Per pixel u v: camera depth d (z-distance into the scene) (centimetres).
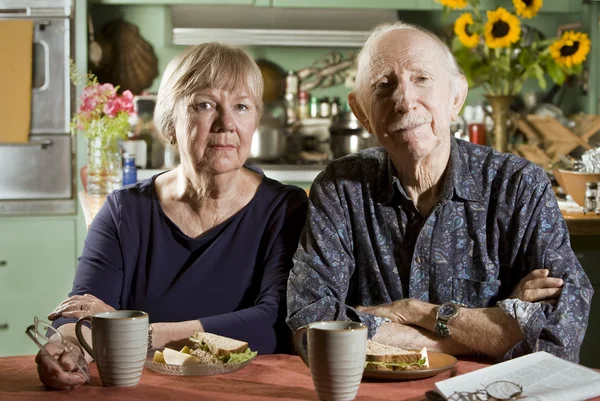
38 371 126
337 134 486
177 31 473
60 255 441
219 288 179
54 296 442
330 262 170
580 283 161
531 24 513
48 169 439
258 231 181
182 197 181
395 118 161
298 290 167
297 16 484
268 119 473
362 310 168
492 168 171
